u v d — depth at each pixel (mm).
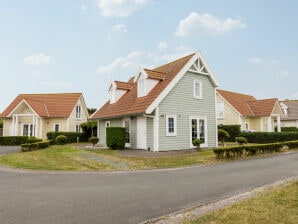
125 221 5488
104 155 17406
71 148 22328
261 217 5402
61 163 14508
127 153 18297
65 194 7762
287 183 8781
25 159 16062
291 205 6219
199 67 22672
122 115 21609
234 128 31297
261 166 13203
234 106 37719
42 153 18594
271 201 6559
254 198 6910
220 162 15023
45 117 36688
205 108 22828
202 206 6496
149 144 19984
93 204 6699
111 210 6215
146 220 5543
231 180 9742
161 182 9523
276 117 41531
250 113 38375
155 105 19172
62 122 37688
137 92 22656
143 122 20797
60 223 5379
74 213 6000
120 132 21016
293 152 20188
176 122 20562
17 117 35438
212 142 23031
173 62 24625
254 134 30172
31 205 6637
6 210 6242
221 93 39688
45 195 7660
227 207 6176
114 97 26406
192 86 22078
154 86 21812
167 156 16688
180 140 20672
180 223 5305
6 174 11617
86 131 35969
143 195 7609
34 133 34844
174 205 6602
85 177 10750
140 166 13680
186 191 8078
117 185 9047
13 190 8344
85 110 43438
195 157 16219
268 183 9133
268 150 19156
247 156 17359
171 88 20141
